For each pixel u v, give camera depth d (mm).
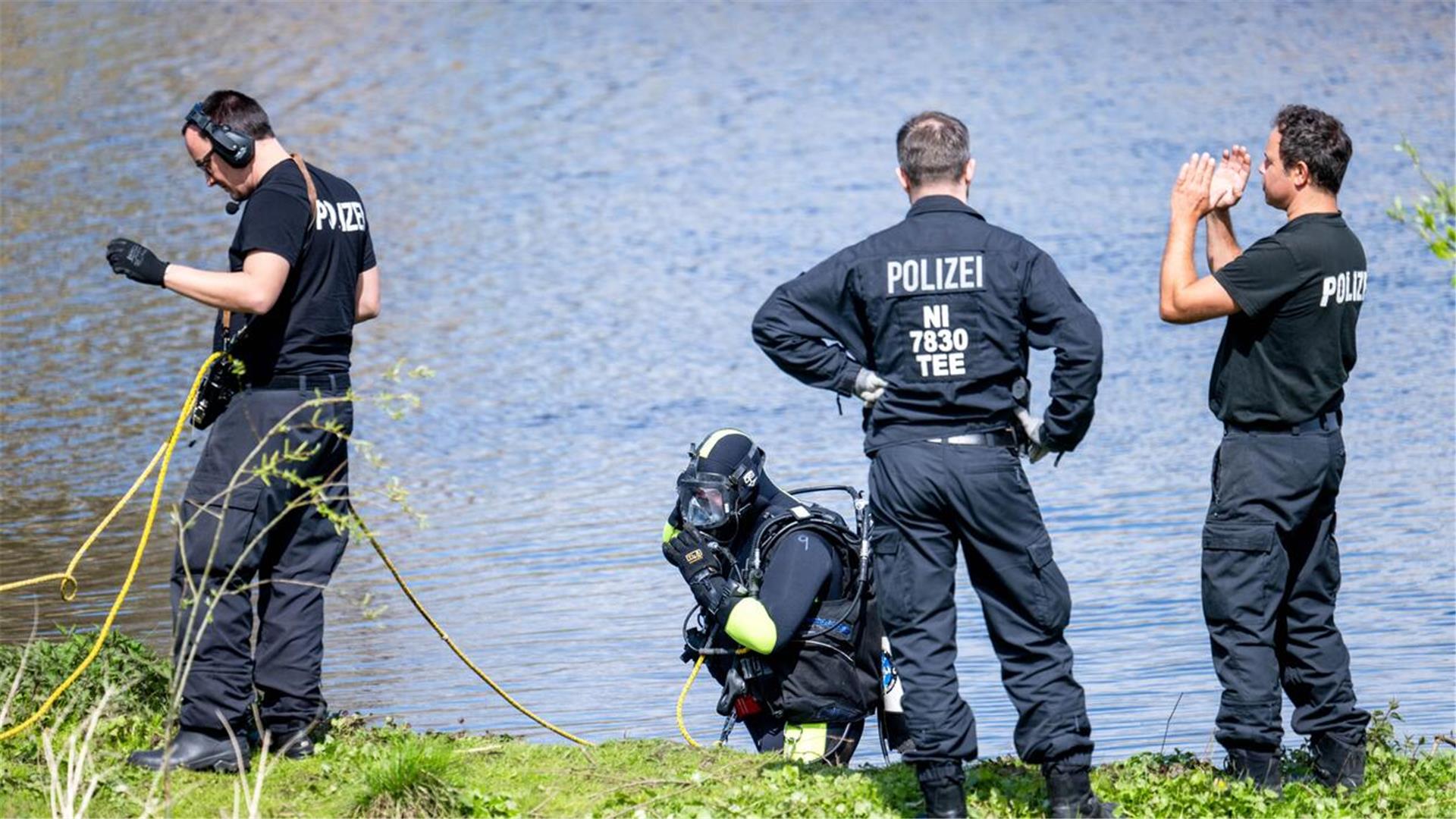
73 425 56625
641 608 39000
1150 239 84500
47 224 90812
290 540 21844
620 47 164125
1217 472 21703
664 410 59125
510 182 108562
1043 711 19656
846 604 24500
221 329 21359
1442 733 29453
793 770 21938
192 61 144375
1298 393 21094
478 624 37906
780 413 58594
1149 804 21188
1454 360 61844
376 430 57344
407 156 117375
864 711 24562
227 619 21109
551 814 20734
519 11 181250
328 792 20922
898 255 19344
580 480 50812
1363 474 49312
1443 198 16266
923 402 19406
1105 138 115812
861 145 118062
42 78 135250
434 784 20578
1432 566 40562
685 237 91062
